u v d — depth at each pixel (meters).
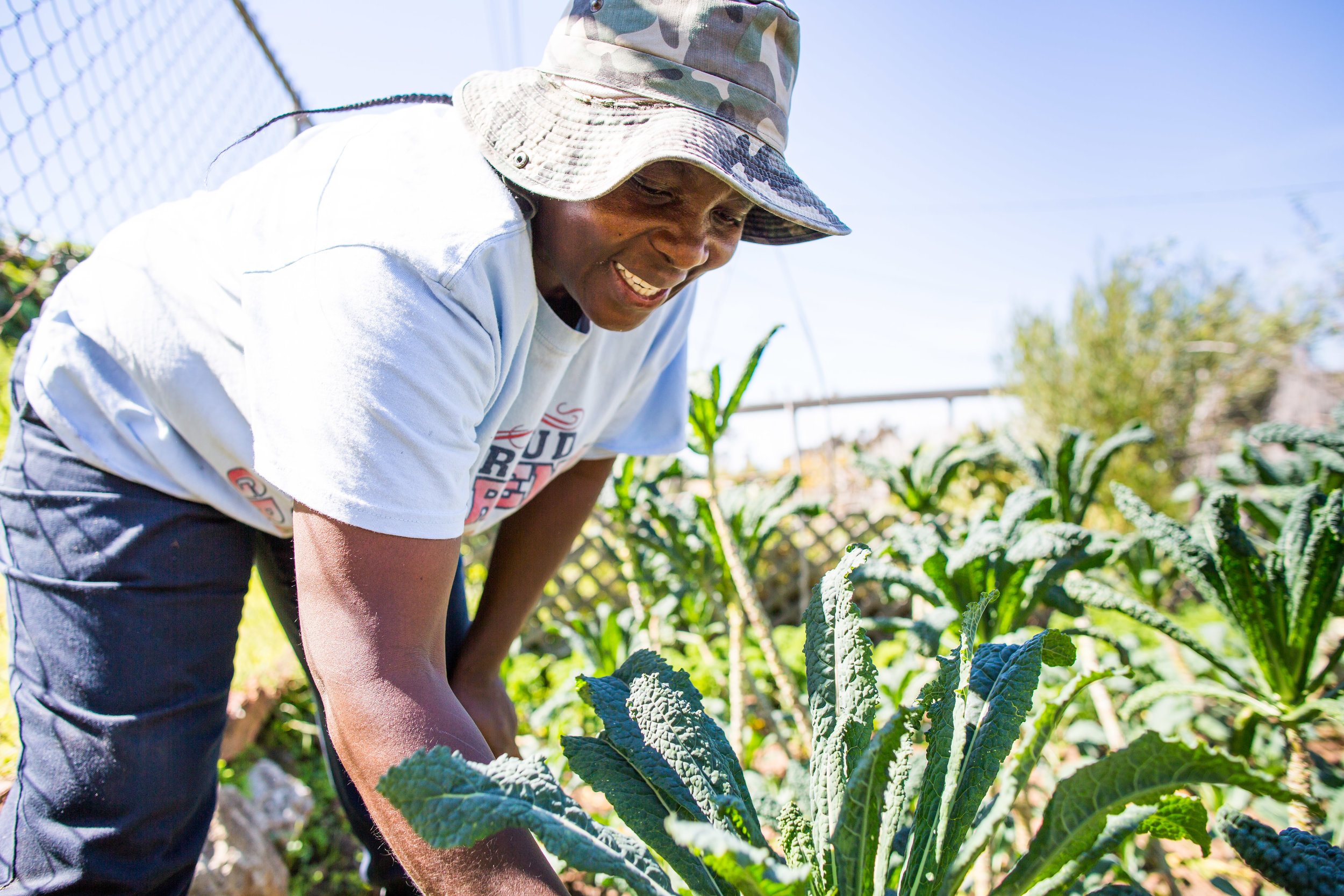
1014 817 1.42
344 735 0.73
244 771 2.07
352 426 0.75
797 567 4.18
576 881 1.70
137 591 1.03
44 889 0.98
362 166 0.88
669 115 0.80
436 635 0.81
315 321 0.79
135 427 1.05
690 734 0.71
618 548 3.18
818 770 0.68
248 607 2.48
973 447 3.19
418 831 0.53
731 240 0.94
